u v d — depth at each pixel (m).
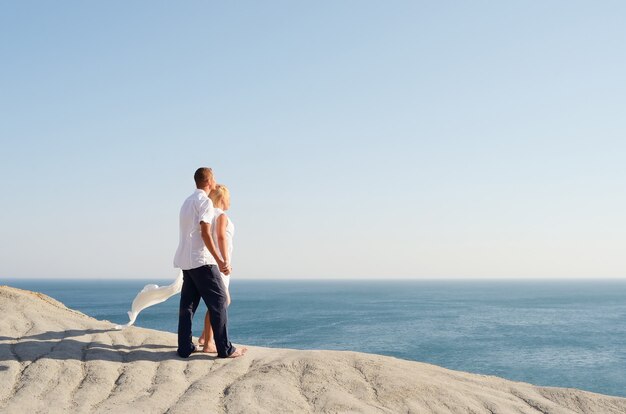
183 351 5.66
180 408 4.32
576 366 31.83
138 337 6.25
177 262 5.72
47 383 4.78
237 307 90.44
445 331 50.38
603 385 26.58
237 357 5.78
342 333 48.03
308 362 5.40
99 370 5.12
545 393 5.25
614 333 49.88
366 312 77.19
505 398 5.04
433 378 5.34
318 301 112.81
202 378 5.08
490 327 54.94
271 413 4.30
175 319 60.78
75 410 4.29
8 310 6.78
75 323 6.68
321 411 4.41
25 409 4.27
